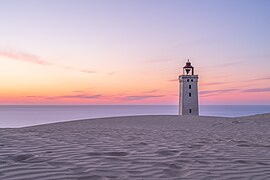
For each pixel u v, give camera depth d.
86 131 11.38
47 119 115.88
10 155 5.36
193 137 9.48
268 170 4.67
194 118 26.06
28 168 4.41
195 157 5.63
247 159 5.53
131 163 4.96
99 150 6.16
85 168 4.52
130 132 11.18
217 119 24.64
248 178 4.19
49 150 6.00
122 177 4.08
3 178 3.86
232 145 7.58
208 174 4.36
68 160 5.05
